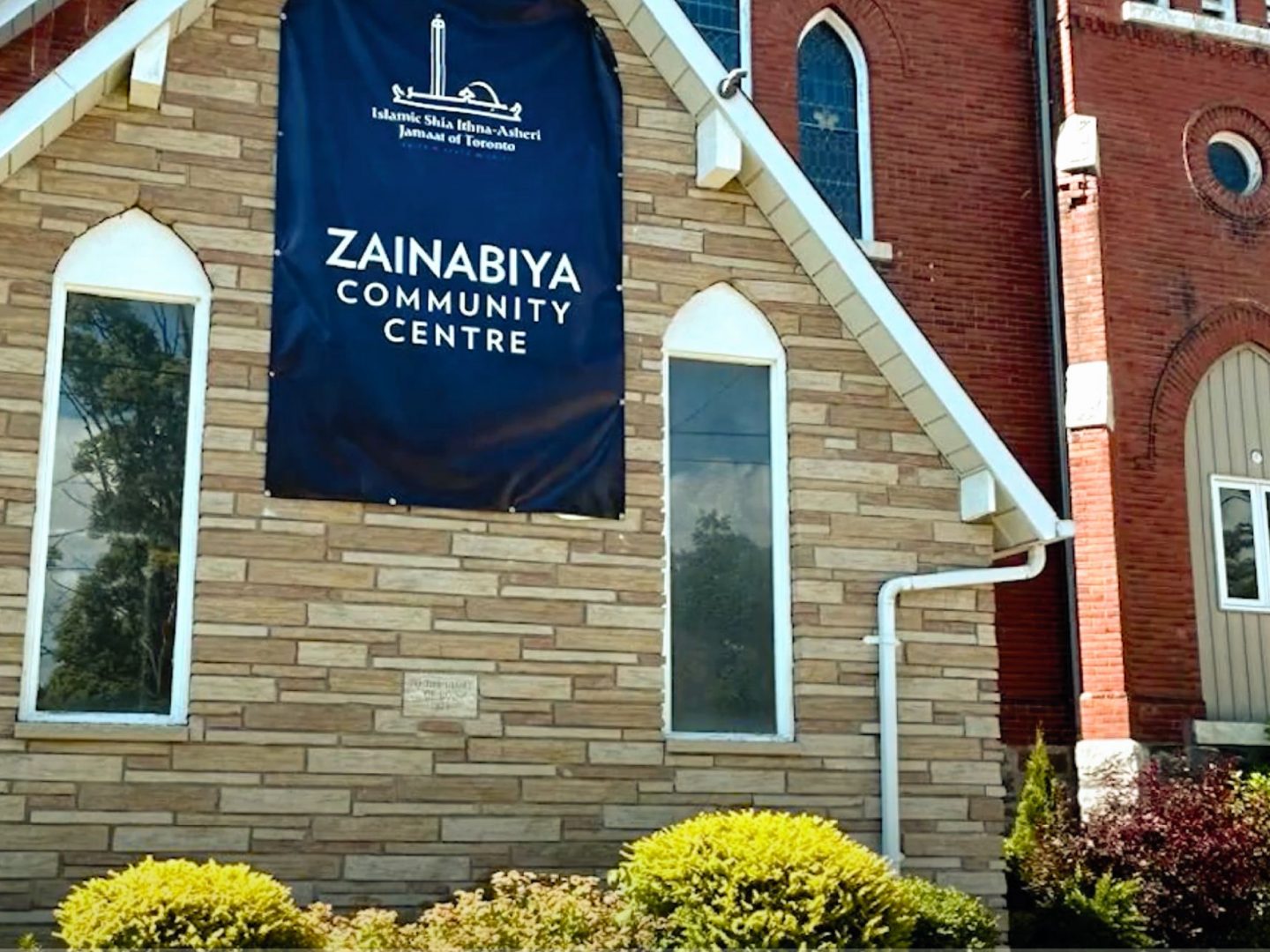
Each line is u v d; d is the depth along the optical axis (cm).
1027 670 1961
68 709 1076
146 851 1062
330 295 1177
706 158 1275
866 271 1270
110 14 1644
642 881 1011
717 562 1246
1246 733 1956
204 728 1088
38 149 1120
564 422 1218
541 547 1193
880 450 1282
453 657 1155
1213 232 2122
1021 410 2053
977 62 2144
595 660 1188
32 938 979
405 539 1161
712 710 1223
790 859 983
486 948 980
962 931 1139
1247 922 1503
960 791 1250
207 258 1151
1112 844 1543
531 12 1282
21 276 1105
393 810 1120
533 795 1154
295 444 1145
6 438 1081
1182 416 2052
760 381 1284
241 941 889
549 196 1254
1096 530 1948
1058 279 2070
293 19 1210
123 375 1130
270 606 1120
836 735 1229
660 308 1261
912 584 1249
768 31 2056
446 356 1198
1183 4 2173
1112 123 2103
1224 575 2039
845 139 2100
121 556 1105
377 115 1221
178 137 1160
